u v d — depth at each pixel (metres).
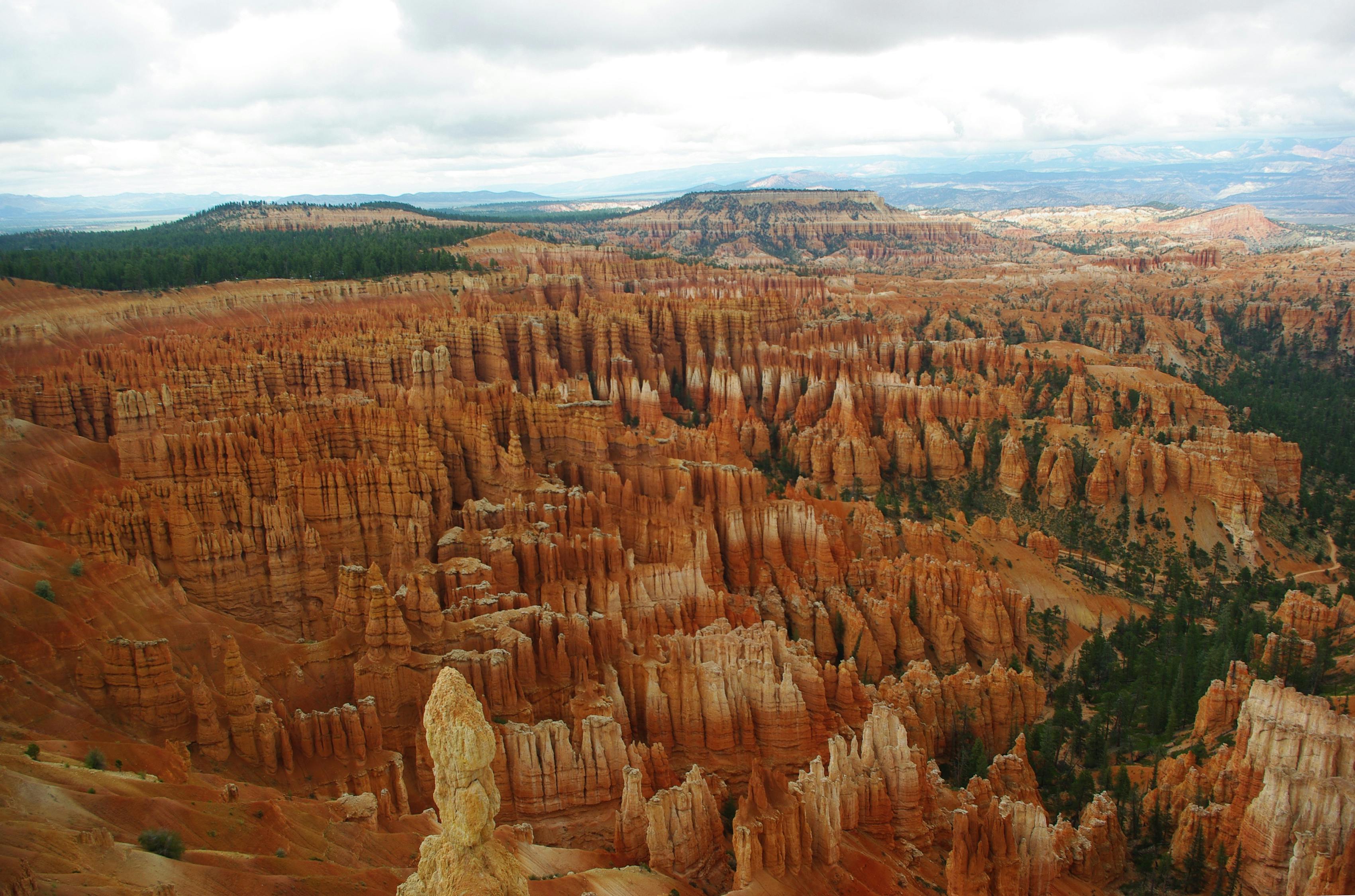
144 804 39.19
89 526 71.06
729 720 66.56
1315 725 60.75
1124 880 62.09
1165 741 79.88
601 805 58.28
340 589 67.06
